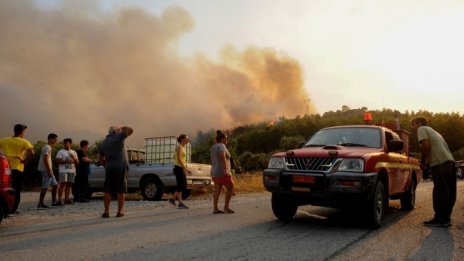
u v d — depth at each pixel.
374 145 8.02
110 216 8.57
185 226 7.06
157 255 4.93
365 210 6.82
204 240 5.82
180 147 10.36
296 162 7.16
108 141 8.50
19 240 5.86
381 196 7.23
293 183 7.03
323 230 6.75
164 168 13.51
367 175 6.55
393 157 8.14
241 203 11.21
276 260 4.72
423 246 5.57
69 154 11.92
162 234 6.28
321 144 8.42
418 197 13.41
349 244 5.64
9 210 7.02
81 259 4.77
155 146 16.02
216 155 9.04
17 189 9.05
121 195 8.49
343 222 7.67
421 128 7.71
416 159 10.46
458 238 6.16
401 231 6.75
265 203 11.05
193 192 16.27
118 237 6.05
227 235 6.21
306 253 5.07
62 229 6.79
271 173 7.27
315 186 6.79
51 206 11.41
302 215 8.59
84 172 13.23
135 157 15.38
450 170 7.38
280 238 6.01
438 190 7.38
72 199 13.30
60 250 5.22
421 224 7.54
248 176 21.53
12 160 9.00
